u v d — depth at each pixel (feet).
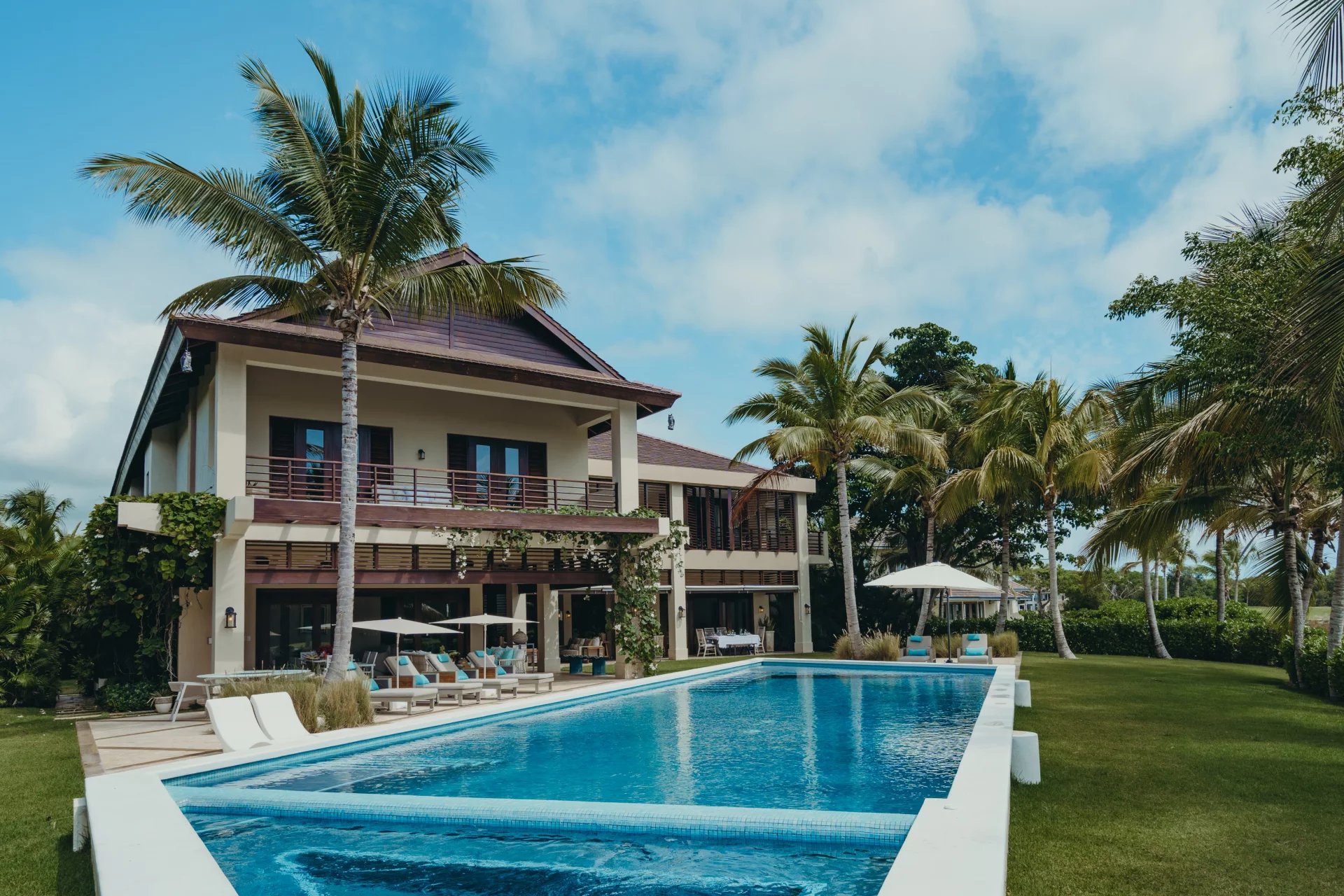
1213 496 60.39
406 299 49.37
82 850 21.42
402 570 57.62
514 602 80.23
